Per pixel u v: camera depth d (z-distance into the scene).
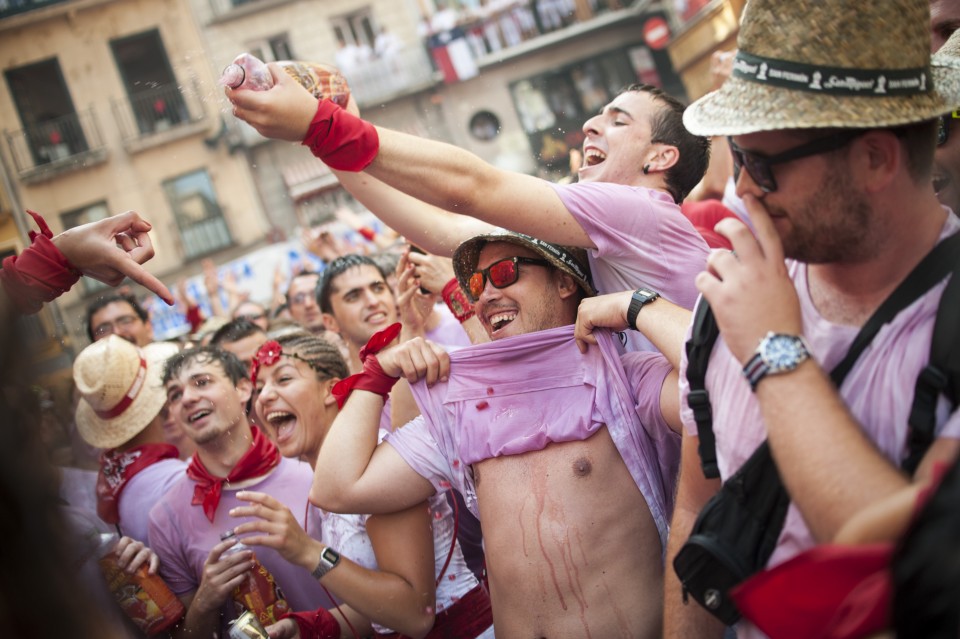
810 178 1.47
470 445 2.37
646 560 2.26
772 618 1.32
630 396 2.32
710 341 1.69
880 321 1.48
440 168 2.22
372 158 2.17
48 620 1.53
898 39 1.44
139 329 5.27
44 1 22.98
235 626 2.52
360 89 24.73
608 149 2.80
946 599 1.00
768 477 1.57
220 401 3.10
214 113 23.05
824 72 1.45
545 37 25.56
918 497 1.21
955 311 1.41
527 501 2.28
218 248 23.09
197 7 23.73
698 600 1.64
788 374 1.46
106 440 3.53
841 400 1.45
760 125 1.46
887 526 1.25
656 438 2.32
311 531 3.02
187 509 3.05
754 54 1.52
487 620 2.79
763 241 1.53
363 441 2.51
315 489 2.52
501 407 2.37
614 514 2.26
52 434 2.80
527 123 25.73
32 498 1.57
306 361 3.17
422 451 2.47
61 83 23.11
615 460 2.29
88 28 23.16
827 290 1.59
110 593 2.75
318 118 2.13
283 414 3.12
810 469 1.40
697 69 22.08
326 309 4.12
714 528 1.61
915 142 1.47
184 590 3.01
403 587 2.57
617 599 2.23
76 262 2.24
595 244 2.40
